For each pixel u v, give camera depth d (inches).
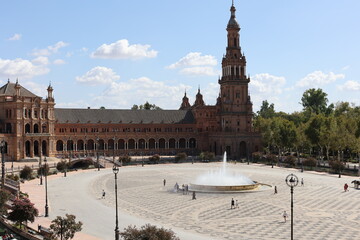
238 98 7834.6
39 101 6505.9
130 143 7849.4
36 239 2079.2
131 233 1590.8
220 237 2175.2
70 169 5669.3
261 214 2755.9
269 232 2274.9
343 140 5457.7
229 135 7539.4
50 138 6604.3
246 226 2423.7
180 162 6717.5
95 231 2273.6
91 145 7490.2
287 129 6648.6
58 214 2733.8
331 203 3115.2
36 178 4670.3
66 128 7209.6
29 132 6417.3
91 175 4977.9
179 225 2456.9
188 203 3181.6
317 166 5728.3
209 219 2620.6
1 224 2544.3
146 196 3503.9
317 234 2219.5
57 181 4411.9
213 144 7824.8
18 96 6186.0
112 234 2213.3
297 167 5782.5
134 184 4215.1
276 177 4719.5
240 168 5753.0
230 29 7869.1
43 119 6579.7
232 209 2938.0
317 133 6008.9
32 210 2276.1
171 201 3270.2
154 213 2807.6
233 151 7539.4
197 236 2193.7
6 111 6299.2
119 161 6250.0
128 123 7731.3
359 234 2217.0
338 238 2138.3
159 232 1583.4
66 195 3503.9
